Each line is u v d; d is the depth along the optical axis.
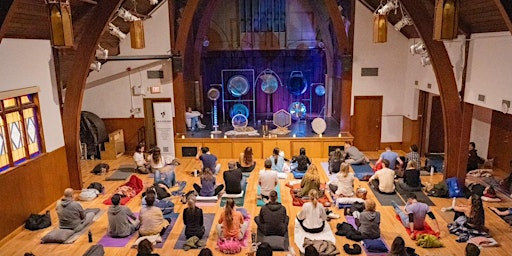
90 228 7.57
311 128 13.25
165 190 8.90
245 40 15.12
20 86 7.72
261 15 14.89
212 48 15.23
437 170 10.83
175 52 12.19
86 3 8.59
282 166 10.35
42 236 7.24
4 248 6.89
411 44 11.93
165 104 11.78
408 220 7.25
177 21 12.73
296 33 15.03
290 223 7.59
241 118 12.95
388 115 12.80
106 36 10.93
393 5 8.30
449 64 8.80
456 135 9.12
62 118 9.30
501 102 7.65
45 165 8.53
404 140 12.78
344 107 12.42
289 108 15.43
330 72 14.82
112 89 12.69
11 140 7.58
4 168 7.38
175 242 6.93
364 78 12.48
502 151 10.73
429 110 12.09
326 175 10.44
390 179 9.06
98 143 12.27
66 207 7.29
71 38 5.61
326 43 14.49
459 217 7.38
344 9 13.17
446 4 4.68
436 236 6.92
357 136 12.92
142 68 12.48
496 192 9.06
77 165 9.52
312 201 7.08
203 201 8.63
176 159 11.93
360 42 12.23
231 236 6.75
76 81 9.15
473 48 8.72
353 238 6.88
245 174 10.55
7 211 7.21
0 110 7.28
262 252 5.23
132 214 7.39
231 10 14.92
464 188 9.05
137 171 10.99
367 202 6.91
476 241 6.73
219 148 12.20
